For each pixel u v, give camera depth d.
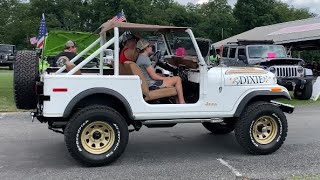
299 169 5.62
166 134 8.11
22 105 6.09
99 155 5.73
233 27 80.62
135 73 6.01
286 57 15.10
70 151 5.64
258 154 6.41
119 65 6.36
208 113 6.23
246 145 6.33
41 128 8.58
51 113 5.55
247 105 6.50
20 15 78.75
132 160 6.16
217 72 6.27
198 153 6.60
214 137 7.83
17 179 5.23
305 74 13.98
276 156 6.35
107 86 5.74
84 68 7.27
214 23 79.38
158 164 5.94
